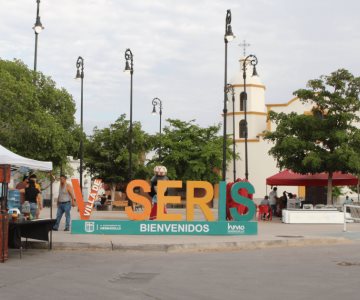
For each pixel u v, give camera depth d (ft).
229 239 53.26
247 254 45.98
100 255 44.06
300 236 58.18
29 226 45.19
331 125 99.55
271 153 103.60
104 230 56.80
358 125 148.56
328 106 102.01
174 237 54.80
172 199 58.29
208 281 31.94
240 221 58.70
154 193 65.41
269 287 30.04
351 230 70.85
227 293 28.25
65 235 54.60
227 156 162.20
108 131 150.71
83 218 57.62
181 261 40.96
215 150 160.25
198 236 56.39
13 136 87.35
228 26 81.15
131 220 57.36
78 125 111.55
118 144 149.89
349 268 37.58
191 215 58.49
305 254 46.06
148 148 155.84
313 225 81.71
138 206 114.93
